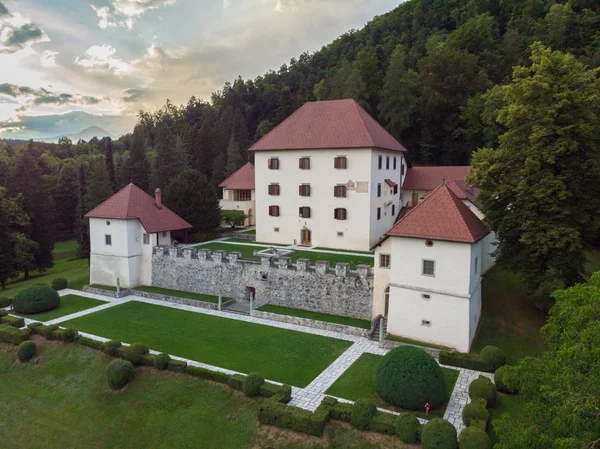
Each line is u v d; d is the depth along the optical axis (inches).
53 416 1084.5
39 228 2581.2
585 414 465.7
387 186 2126.0
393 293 1256.8
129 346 1195.3
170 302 1699.1
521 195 1245.7
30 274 2600.9
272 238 2226.9
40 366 1254.9
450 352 1124.5
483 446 732.7
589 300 530.6
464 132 2957.7
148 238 1850.4
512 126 1330.0
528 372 605.3
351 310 1446.9
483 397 900.0
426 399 903.7
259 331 1385.3
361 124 2001.7
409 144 3228.3
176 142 3459.6
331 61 4872.0
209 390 1040.8
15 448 1016.9
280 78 5467.5
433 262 1179.3
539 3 3651.6
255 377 1002.7
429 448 756.6
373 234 2007.9
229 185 2893.7
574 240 1158.3
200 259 1749.5
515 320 1310.3
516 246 1321.4
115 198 1892.2
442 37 3885.3
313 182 2071.9
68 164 4192.9
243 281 1665.8
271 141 2169.0
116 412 1050.7
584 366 488.1
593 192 1247.5
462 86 3011.8
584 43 3117.6
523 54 3186.5
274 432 886.4
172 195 2330.2
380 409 927.7
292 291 1558.8
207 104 5989.2
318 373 1099.3
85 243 2696.9
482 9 3944.4
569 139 1187.3
